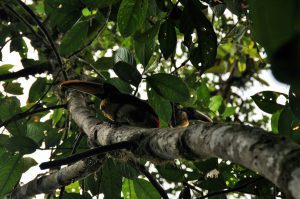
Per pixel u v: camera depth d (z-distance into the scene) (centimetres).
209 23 328
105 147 272
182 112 524
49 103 564
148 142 260
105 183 433
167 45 355
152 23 414
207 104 566
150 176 399
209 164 379
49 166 265
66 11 430
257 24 81
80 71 565
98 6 332
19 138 403
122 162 408
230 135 174
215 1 377
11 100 485
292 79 72
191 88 529
